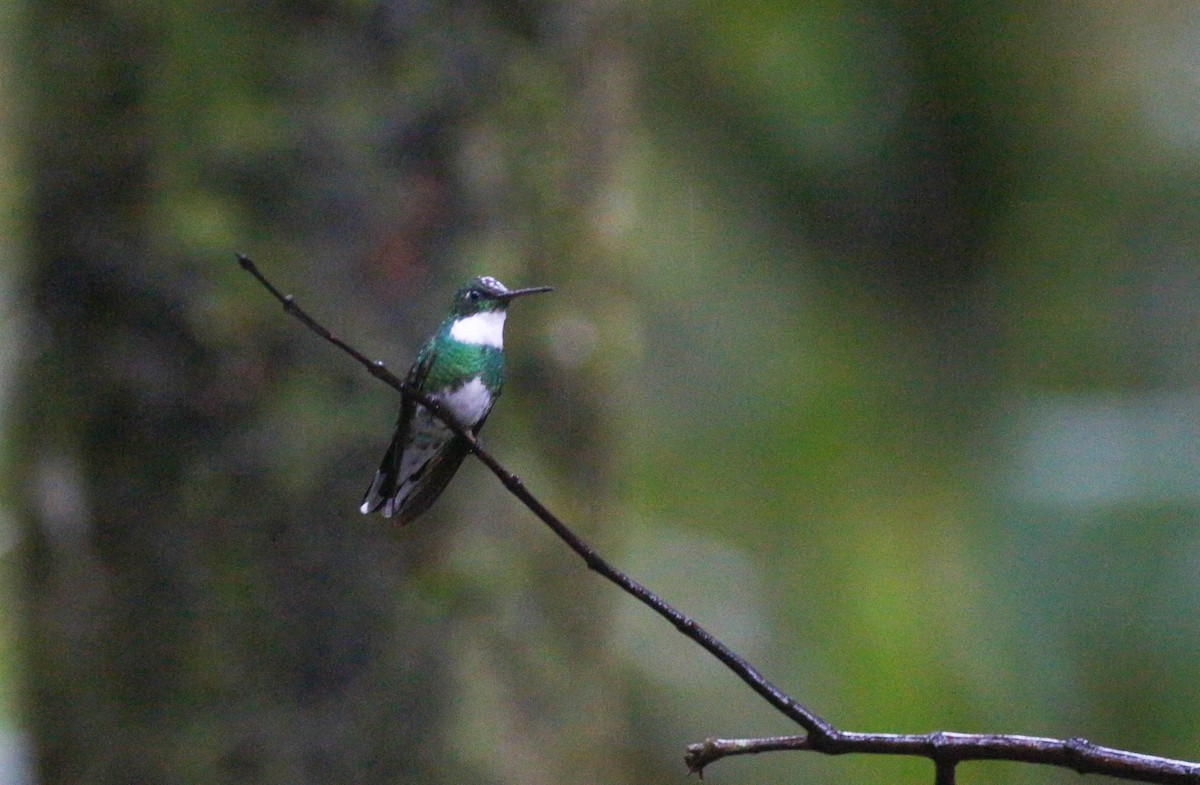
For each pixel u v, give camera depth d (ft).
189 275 26.58
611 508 31.68
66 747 26.68
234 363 26.63
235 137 26.84
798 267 66.28
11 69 29.25
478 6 28.63
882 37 63.41
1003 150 65.36
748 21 62.69
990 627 58.13
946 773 11.57
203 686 26.35
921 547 61.21
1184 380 61.11
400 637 26.89
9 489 27.66
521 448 29.35
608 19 32.04
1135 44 63.77
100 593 26.58
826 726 11.62
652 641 54.19
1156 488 57.88
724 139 64.80
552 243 30.27
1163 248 63.62
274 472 26.48
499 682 27.68
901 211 66.18
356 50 27.50
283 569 26.58
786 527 60.64
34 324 27.04
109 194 26.76
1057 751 11.22
